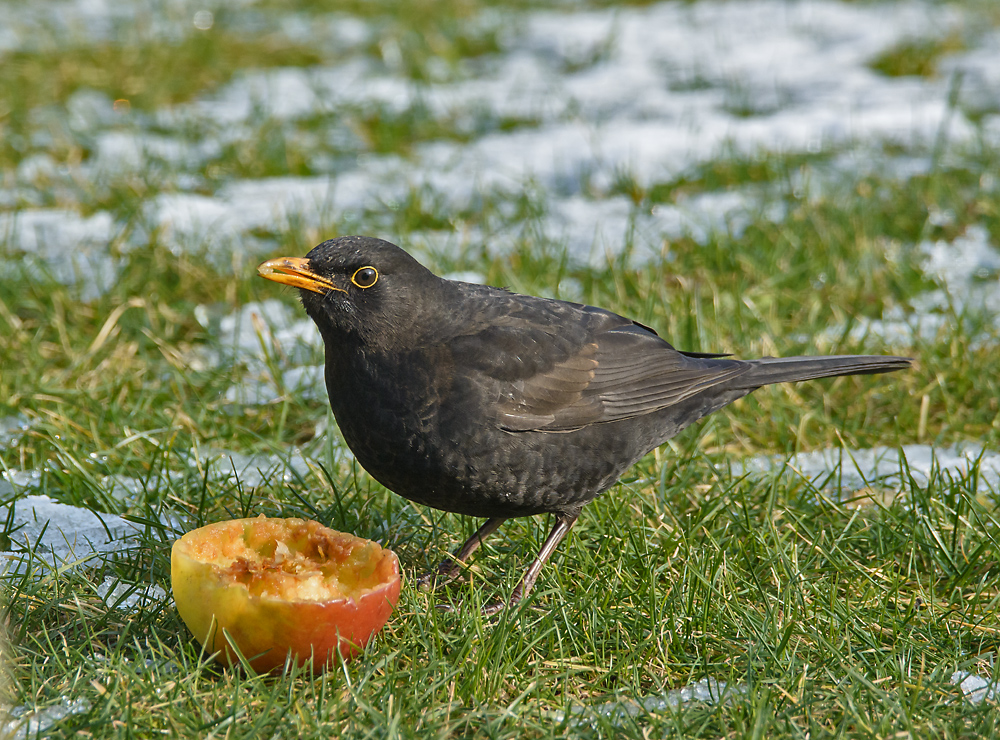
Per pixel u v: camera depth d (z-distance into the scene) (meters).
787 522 8.59
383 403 7.48
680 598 7.37
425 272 7.79
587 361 7.98
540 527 8.66
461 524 8.66
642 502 8.73
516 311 8.05
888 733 6.06
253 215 14.77
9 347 11.05
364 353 7.51
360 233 13.96
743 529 8.41
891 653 6.85
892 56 20.73
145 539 7.86
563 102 19.72
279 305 12.61
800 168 15.90
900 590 7.88
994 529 8.32
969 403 10.66
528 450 7.66
